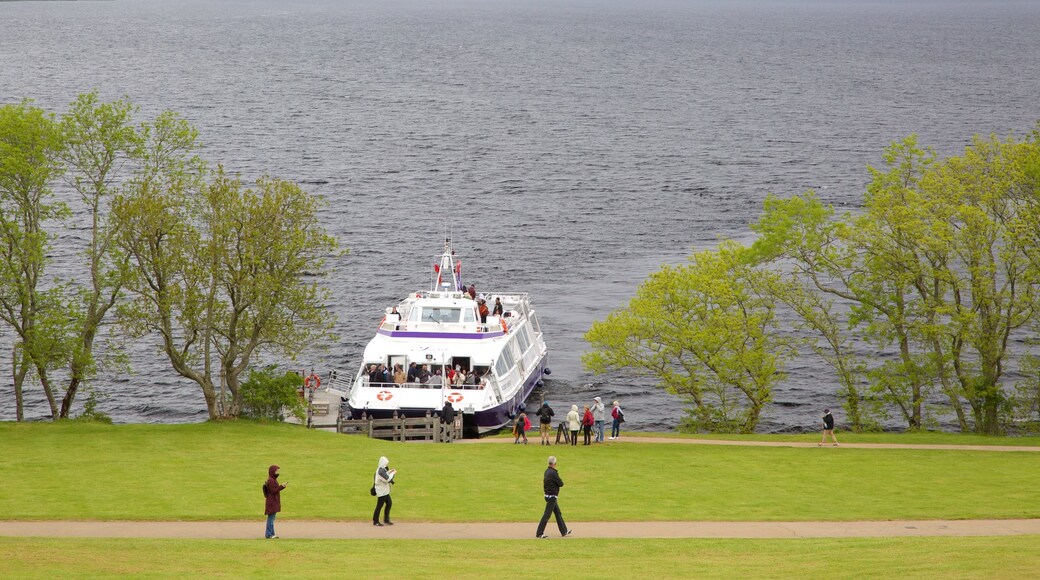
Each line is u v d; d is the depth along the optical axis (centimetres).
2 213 8731
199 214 8994
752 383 10150
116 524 5791
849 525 6012
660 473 7531
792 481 7288
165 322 8656
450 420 9181
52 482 6719
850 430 10931
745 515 6253
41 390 11969
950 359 9781
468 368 10412
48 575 4456
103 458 7431
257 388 9200
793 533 5791
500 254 18750
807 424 11306
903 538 5541
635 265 18038
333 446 8106
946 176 9844
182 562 4784
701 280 9925
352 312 15112
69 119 9025
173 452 7688
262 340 9181
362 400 9838
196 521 5912
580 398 11925
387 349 10438
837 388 12419
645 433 9625
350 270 17438
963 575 4462
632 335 10431
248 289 8481
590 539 5572
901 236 9781
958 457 8250
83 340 9100
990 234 9594
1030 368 10969
